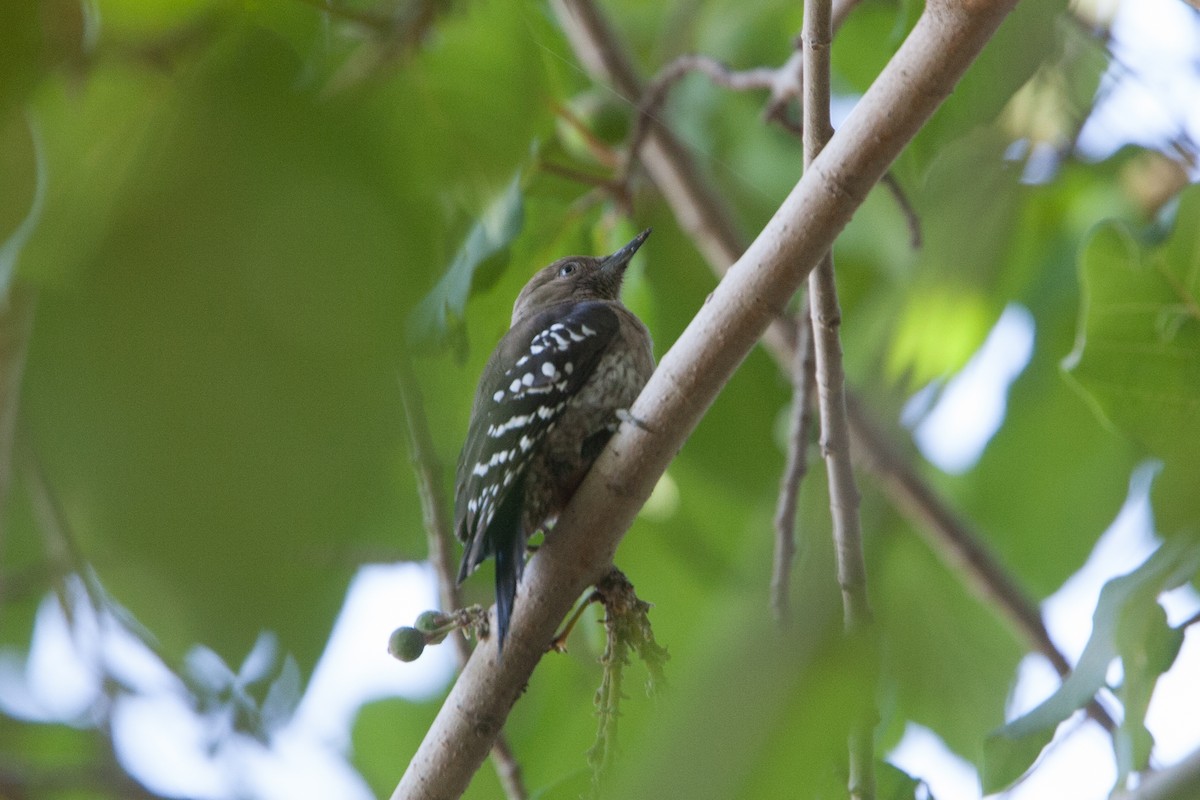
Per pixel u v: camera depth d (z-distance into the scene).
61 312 2.21
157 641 2.12
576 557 5.23
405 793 5.24
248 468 2.12
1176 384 5.25
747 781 2.70
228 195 2.46
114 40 2.66
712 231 5.39
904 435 5.14
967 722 5.35
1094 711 5.23
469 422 5.33
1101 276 5.25
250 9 2.88
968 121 5.20
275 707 2.49
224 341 2.20
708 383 5.23
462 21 3.59
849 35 5.43
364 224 2.49
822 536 4.06
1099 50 5.24
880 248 5.36
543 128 4.16
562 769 5.39
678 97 5.44
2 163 2.42
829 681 2.81
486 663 5.23
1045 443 5.46
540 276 5.40
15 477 3.13
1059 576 5.46
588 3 5.38
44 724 5.32
